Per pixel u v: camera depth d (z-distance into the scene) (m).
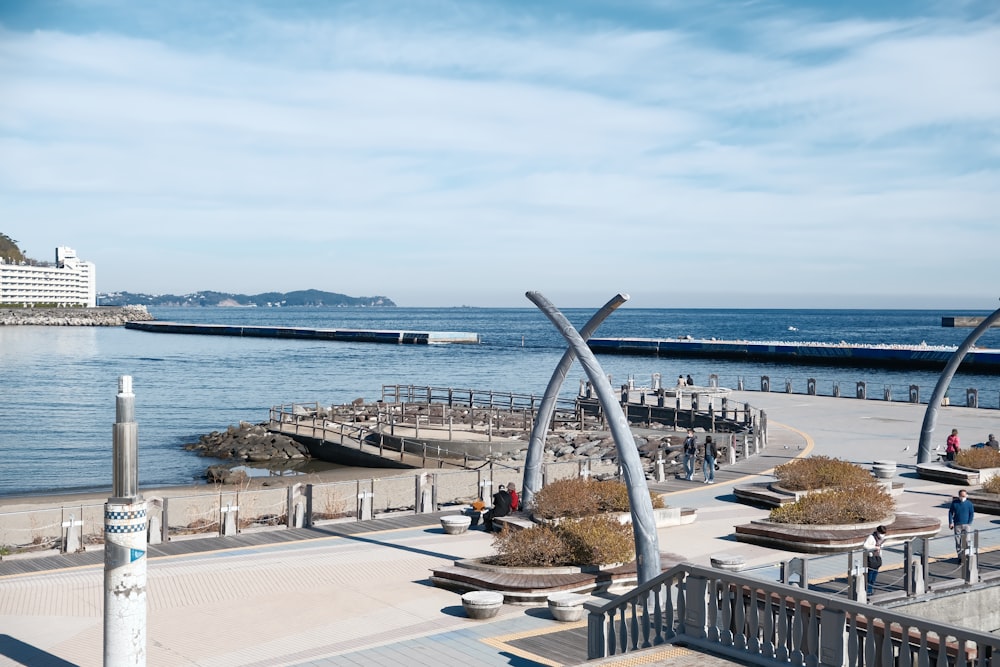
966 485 29.58
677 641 12.42
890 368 93.94
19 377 92.81
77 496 36.47
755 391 64.81
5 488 39.25
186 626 15.50
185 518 27.38
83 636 14.91
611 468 38.50
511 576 17.58
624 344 123.44
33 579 18.73
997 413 50.09
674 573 12.57
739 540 21.94
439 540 22.53
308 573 19.12
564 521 19.67
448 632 15.17
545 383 87.25
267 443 48.38
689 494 28.84
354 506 30.14
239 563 20.05
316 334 176.38
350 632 15.19
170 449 51.28
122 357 123.62
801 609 11.30
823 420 47.56
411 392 59.44
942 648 10.00
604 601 13.91
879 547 16.02
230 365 110.06
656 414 51.16
